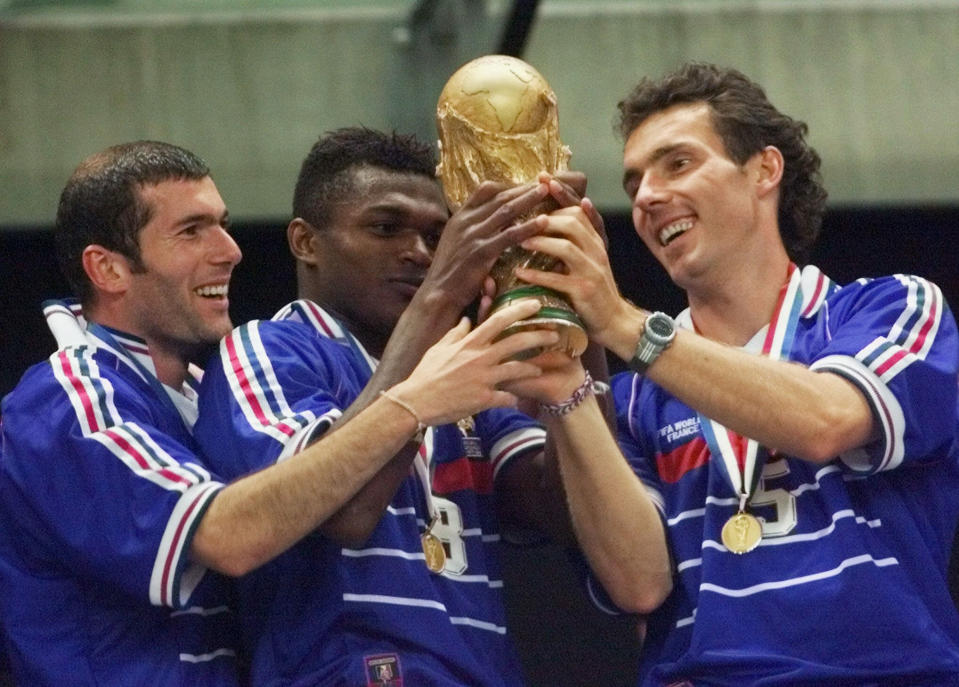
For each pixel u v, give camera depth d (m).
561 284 11.41
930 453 12.08
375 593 11.77
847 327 12.30
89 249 12.59
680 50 21.42
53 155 20.31
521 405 12.54
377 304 12.85
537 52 21.33
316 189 13.08
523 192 11.51
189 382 13.06
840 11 21.73
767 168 12.97
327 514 11.21
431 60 20.84
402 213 12.84
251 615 12.09
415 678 11.60
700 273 12.70
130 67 20.78
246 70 20.94
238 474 11.72
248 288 20.39
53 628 11.88
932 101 21.44
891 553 11.98
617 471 12.11
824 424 11.61
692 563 12.32
